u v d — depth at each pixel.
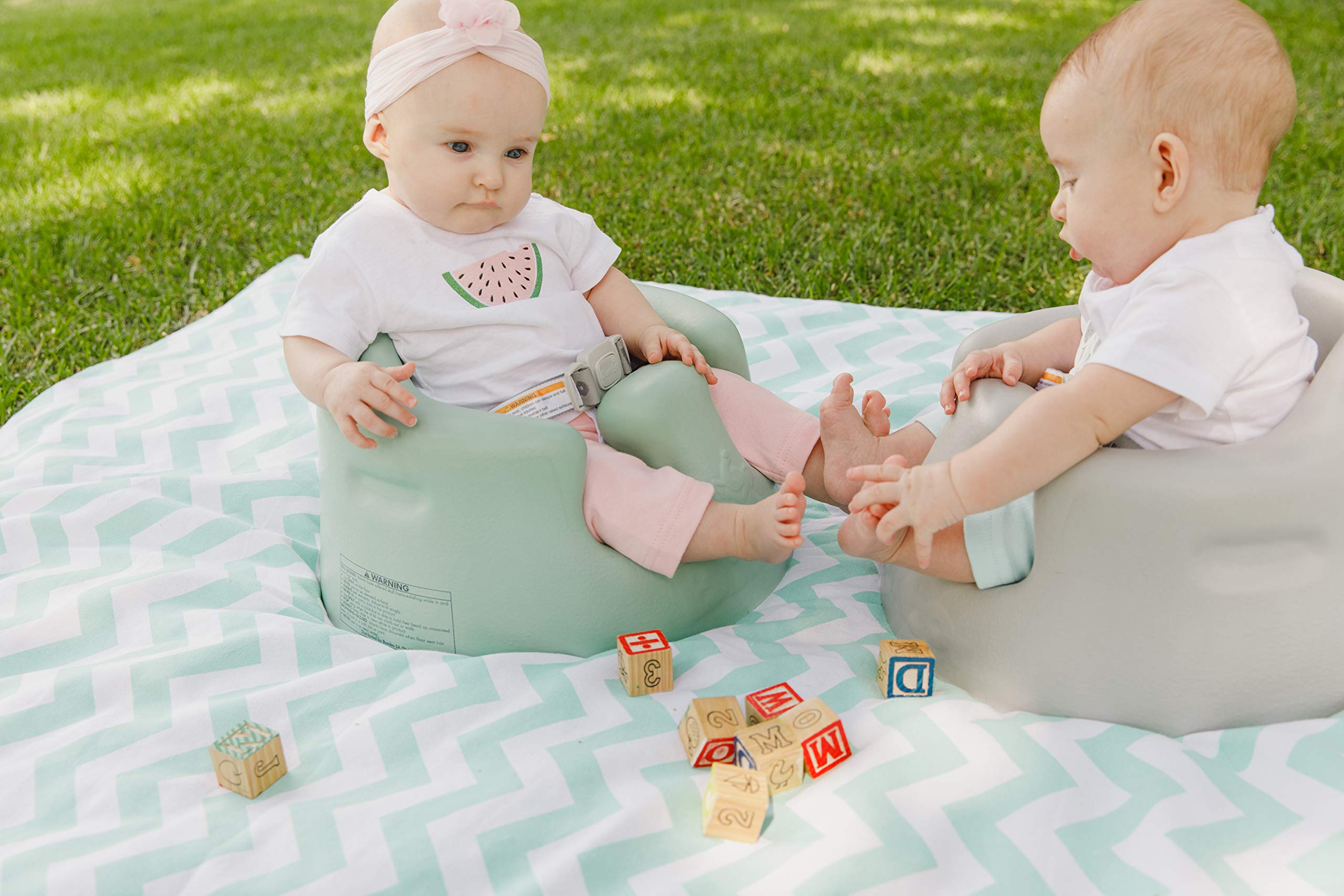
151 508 1.80
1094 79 1.29
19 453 2.05
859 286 2.85
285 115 4.57
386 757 1.30
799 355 2.38
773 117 4.27
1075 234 1.37
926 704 1.35
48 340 2.59
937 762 1.23
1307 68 4.82
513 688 1.40
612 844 1.14
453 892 1.12
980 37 5.89
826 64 5.25
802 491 1.49
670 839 1.16
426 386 1.67
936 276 2.85
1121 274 1.38
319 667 1.48
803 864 1.11
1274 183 3.39
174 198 3.50
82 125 4.54
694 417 1.61
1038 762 1.22
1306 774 1.18
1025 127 4.08
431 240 1.66
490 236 1.72
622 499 1.50
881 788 1.19
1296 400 1.31
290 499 1.89
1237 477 1.20
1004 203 3.28
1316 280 1.51
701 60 5.41
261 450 2.07
